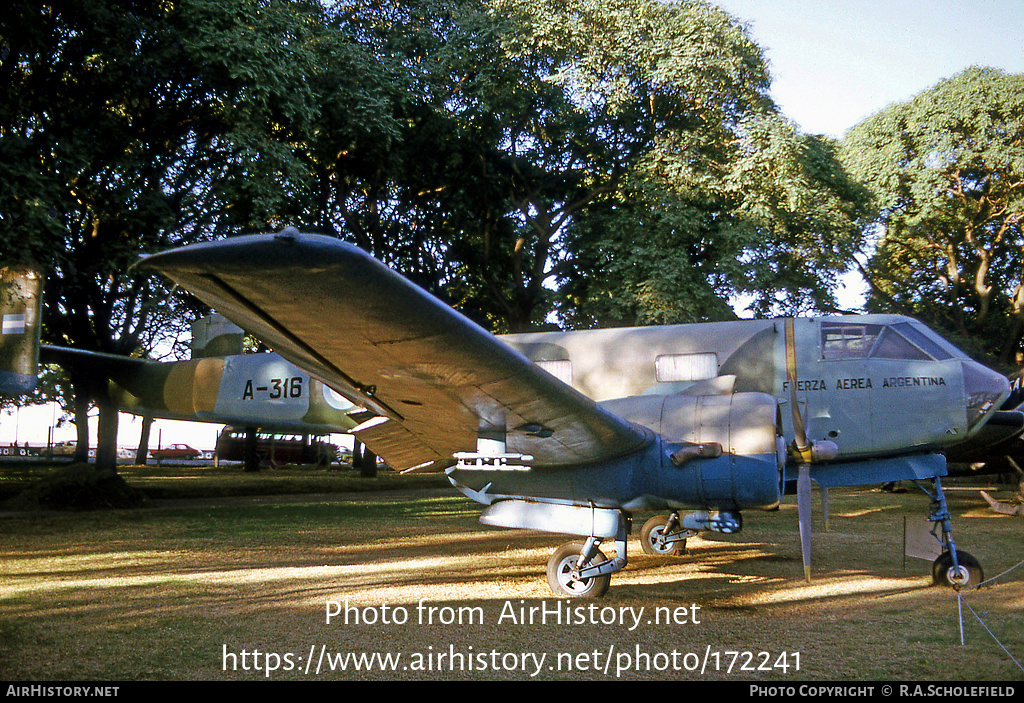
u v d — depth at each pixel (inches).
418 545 386.9
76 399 605.6
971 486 912.9
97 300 597.0
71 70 510.9
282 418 514.0
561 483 269.7
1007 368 984.3
